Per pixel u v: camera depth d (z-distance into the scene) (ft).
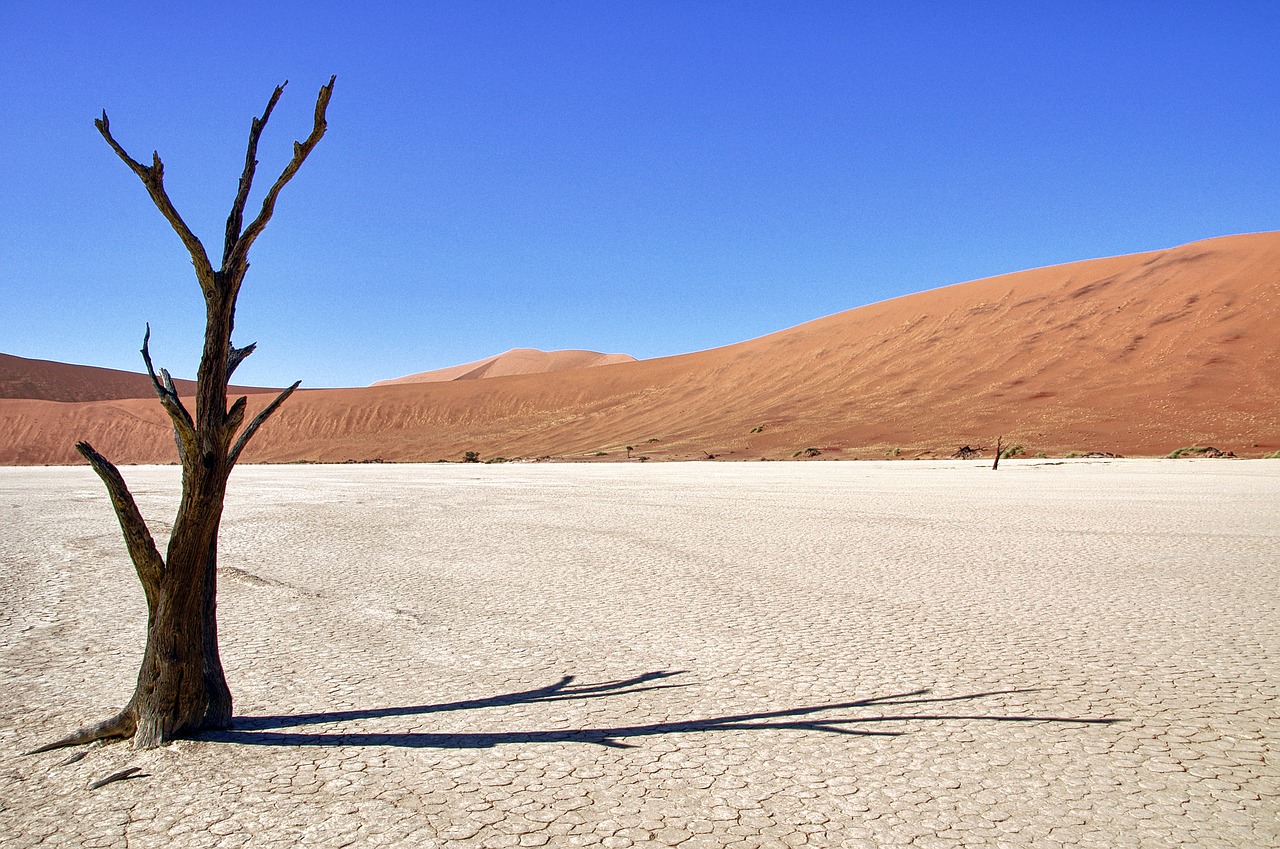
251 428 16.39
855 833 12.18
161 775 14.49
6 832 12.47
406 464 276.62
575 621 26.94
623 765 14.87
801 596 30.76
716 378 354.54
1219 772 14.40
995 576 34.65
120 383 558.97
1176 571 35.29
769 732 16.52
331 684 20.11
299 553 44.06
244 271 15.70
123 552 44.96
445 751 15.58
